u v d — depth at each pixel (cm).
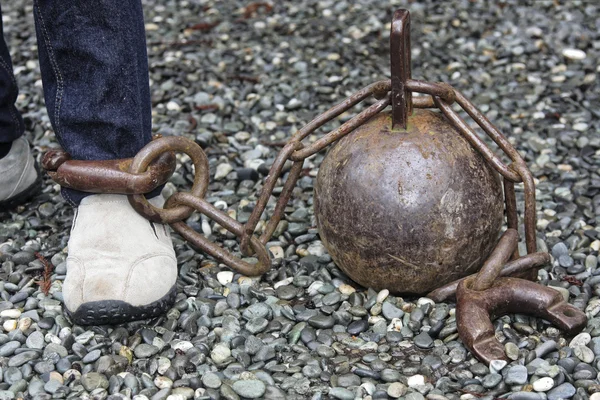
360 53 438
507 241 220
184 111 376
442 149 216
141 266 222
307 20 481
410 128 220
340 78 407
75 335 222
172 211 236
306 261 257
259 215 236
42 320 228
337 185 221
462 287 217
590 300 237
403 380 204
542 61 417
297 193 304
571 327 210
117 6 212
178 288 244
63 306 234
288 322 227
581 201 295
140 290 219
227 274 250
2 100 263
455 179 214
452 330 218
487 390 200
